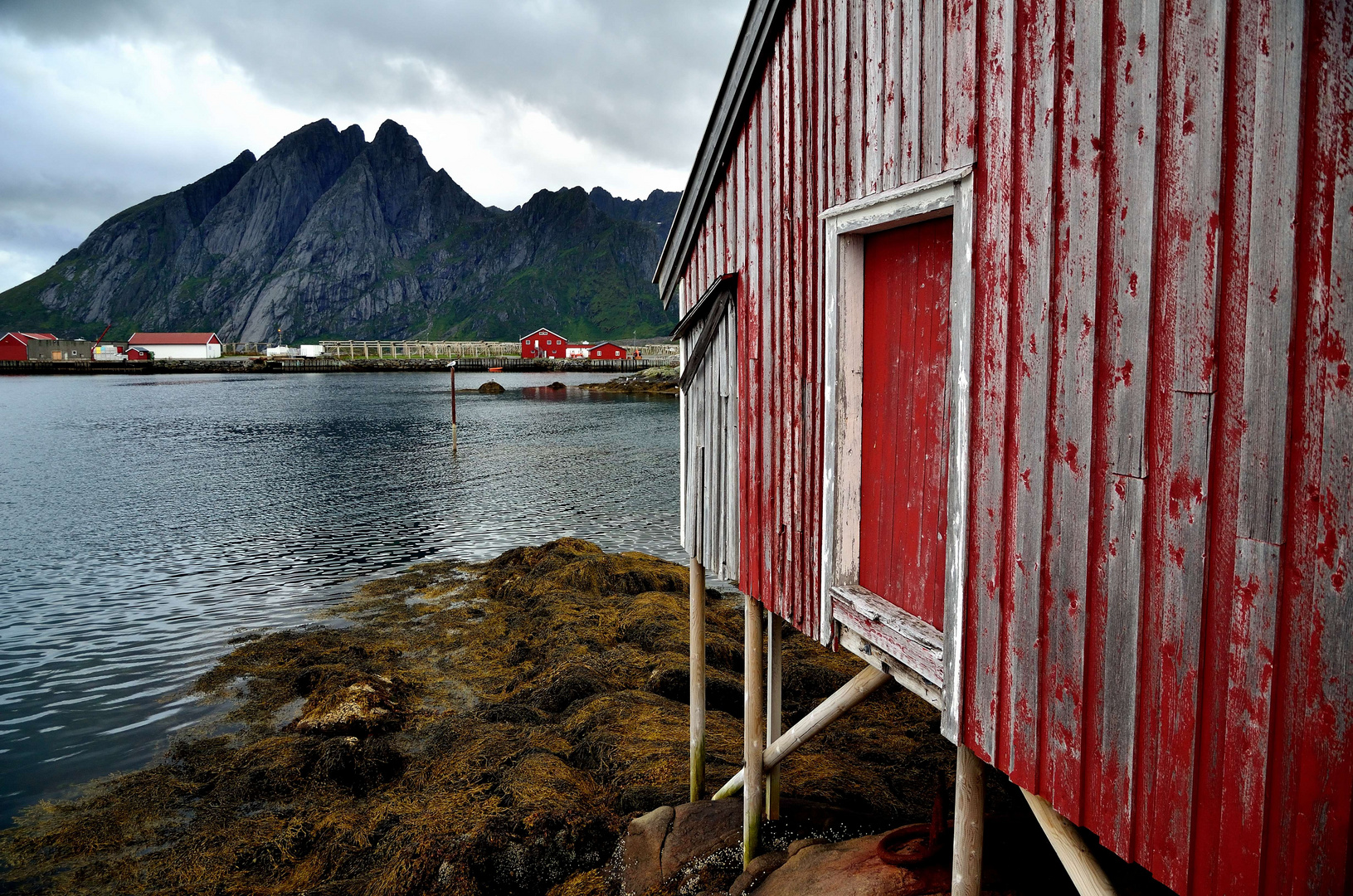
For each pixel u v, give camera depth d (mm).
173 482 27156
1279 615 1710
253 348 159500
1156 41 1964
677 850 5535
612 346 128375
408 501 23828
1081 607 2285
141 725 9656
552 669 10047
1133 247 2057
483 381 95875
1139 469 2064
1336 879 1615
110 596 14805
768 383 4543
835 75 3641
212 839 7082
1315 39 1591
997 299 2605
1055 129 2312
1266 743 1753
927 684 3119
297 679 10625
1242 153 1758
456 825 6168
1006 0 2480
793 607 4301
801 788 6027
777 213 4348
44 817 7688
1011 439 2566
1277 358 1692
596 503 23500
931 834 3975
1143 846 2105
